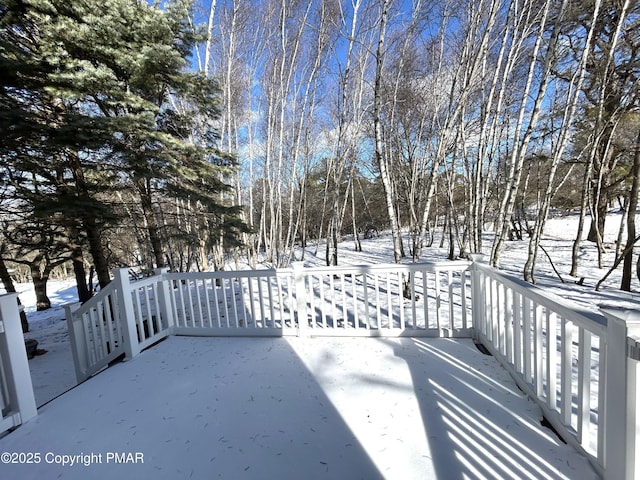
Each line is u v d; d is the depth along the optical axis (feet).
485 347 9.57
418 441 5.76
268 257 37.45
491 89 21.77
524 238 47.37
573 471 4.82
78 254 24.57
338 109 32.04
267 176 33.01
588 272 24.85
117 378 9.17
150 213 20.66
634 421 3.87
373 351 9.80
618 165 30.76
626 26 20.38
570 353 5.32
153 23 15.71
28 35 15.80
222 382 8.50
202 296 23.65
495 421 6.16
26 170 15.47
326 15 26.71
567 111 18.74
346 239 74.59
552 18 18.67
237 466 5.50
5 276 24.95
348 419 6.54
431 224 56.03
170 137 16.76
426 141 32.63
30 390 7.40
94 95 15.51
